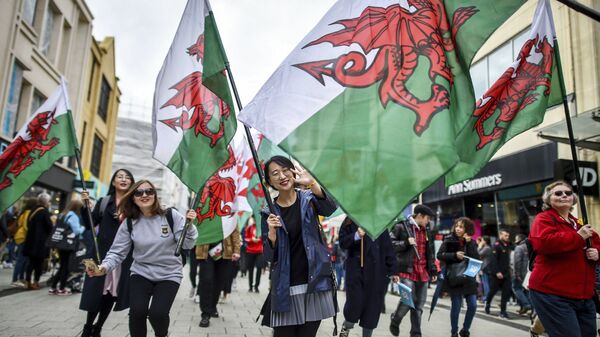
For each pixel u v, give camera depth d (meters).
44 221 9.58
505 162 13.06
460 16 3.31
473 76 14.98
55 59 18.61
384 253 5.37
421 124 2.91
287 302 3.14
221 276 7.23
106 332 5.60
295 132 3.06
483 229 14.33
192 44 4.71
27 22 16.33
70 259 9.01
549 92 4.20
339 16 3.29
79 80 21.39
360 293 5.11
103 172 28.14
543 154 11.66
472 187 14.50
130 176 5.03
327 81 3.14
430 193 16.98
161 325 3.78
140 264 3.99
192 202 4.31
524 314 9.70
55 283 8.99
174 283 3.99
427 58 3.10
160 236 4.00
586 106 10.52
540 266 3.88
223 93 4.20
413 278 6.02
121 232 4.12
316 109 3.09
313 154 2.98
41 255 9.52
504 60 13.46
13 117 15.48
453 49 3.29
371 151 2.89
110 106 28.89
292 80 3.22
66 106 5.92
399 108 2.96
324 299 3.27
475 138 4.15
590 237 3.83
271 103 3.20
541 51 4.31
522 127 4.16
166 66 4.71
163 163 4.47
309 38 3.28
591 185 10.12
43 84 17.50
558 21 11.48
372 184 2.83
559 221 3.94
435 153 2.84
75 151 5.73
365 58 3.13
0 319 6.07
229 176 6.52
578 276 3.73
